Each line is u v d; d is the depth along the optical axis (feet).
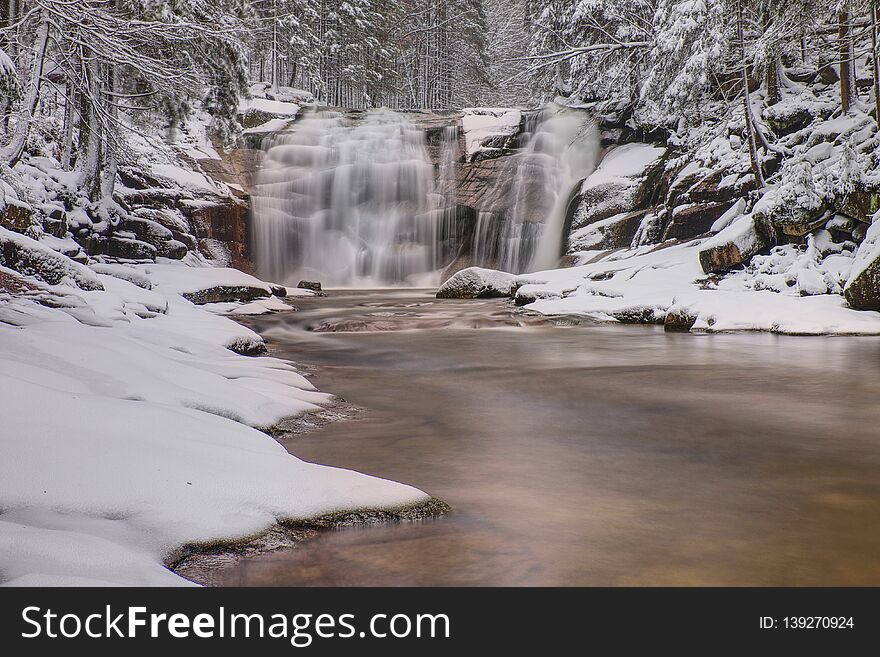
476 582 10.56
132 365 21.30
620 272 73.15
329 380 31.76
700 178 87.45
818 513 13.76
